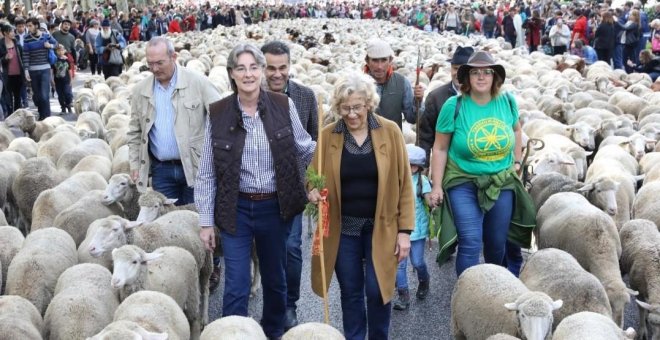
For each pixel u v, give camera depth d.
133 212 8.41
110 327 4.90
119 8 49.44
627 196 9.00
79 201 8.32
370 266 5.47
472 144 6.08
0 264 7.09
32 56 17.34
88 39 26.98
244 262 5.64
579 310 5.81
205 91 7.10
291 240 6.61
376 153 5.27
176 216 7.33
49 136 12.80
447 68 19.64
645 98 16.61
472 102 6.16
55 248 7.12
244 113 5.54
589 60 25.31
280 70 6.45
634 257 6.97
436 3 57.69
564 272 6.06
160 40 6.83
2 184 9.94
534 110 14.48
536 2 48.78
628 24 25.25
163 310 5.55
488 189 6.12
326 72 20.47
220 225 5.56
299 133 5.78
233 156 5.48
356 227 5.45
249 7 60.03
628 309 7.39
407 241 5.43
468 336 5.78
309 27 42.12
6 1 27.31
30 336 5.60
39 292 6.62
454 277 8.23
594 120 13.27
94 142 11.62
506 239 6.63
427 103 7.27
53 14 32.84
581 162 10.88
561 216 7.42
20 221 10.17
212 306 7.62
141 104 7.09
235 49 5.45
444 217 6.26
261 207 5.61
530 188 8.76
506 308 5.41
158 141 7.11
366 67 8.09
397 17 54.72
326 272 5.50
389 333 6.91
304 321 7.17
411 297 7.72
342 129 5.32
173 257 6.55
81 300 5.93
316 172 5.36
